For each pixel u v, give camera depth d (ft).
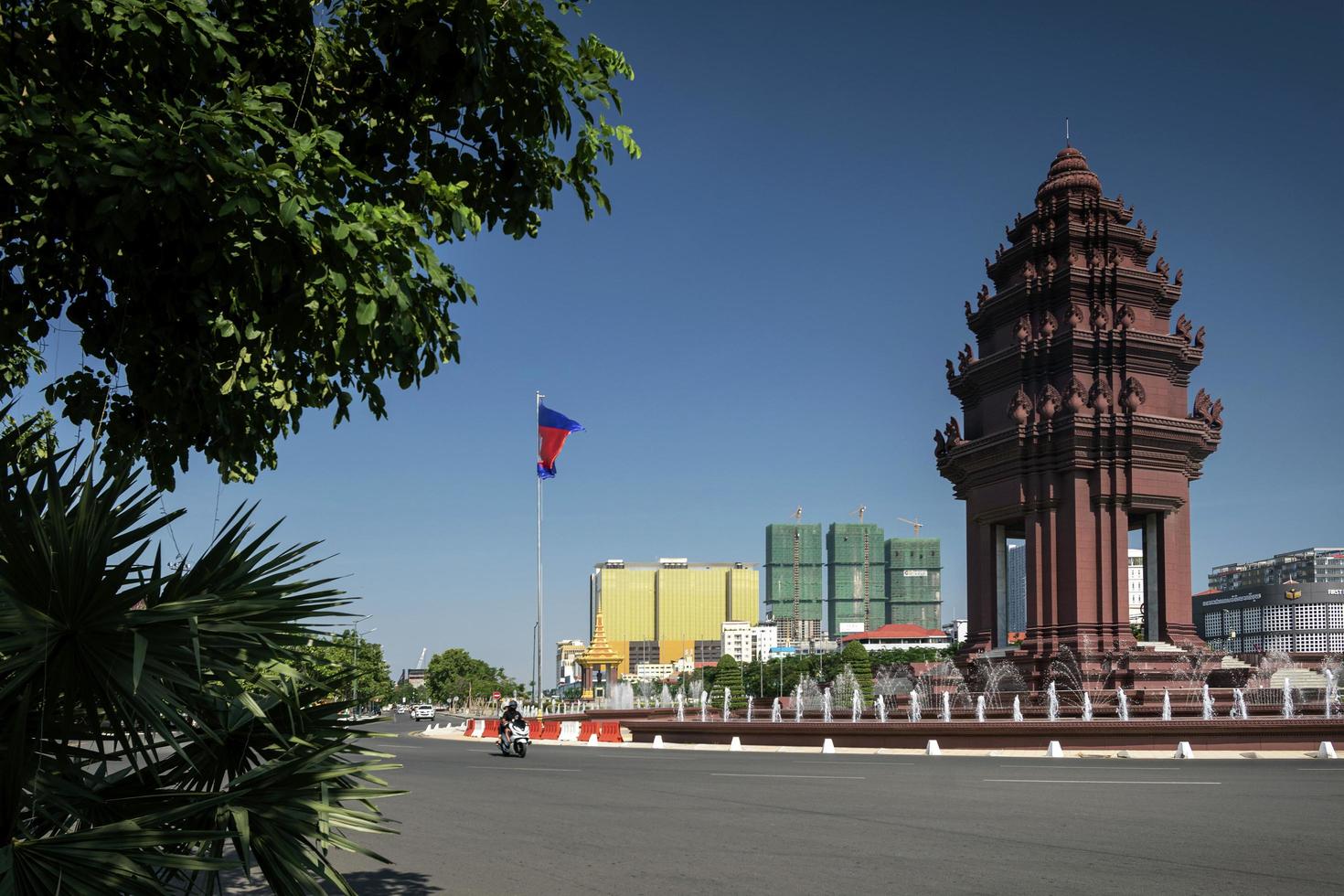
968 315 242.17
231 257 25.96
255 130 24.48
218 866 20.51
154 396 30.27
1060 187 225.97
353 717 26.11
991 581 220.84
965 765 116.67
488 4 29.14
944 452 240.32
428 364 31.22
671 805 74.59
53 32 25.27
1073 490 203.62
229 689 22.26
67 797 21.33
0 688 19.33
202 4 25.21
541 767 119.44
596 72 32.45
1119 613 199.11
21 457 23.47
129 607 20.89
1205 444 211.82
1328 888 41.91
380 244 26.20
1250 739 137.69
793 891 41.47
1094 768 110.32
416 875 45.50
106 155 23.35
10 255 28.71
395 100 31.35
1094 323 212.23
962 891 41.50
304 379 33.19
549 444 206.49
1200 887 42.09
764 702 269.03
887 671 248.32
